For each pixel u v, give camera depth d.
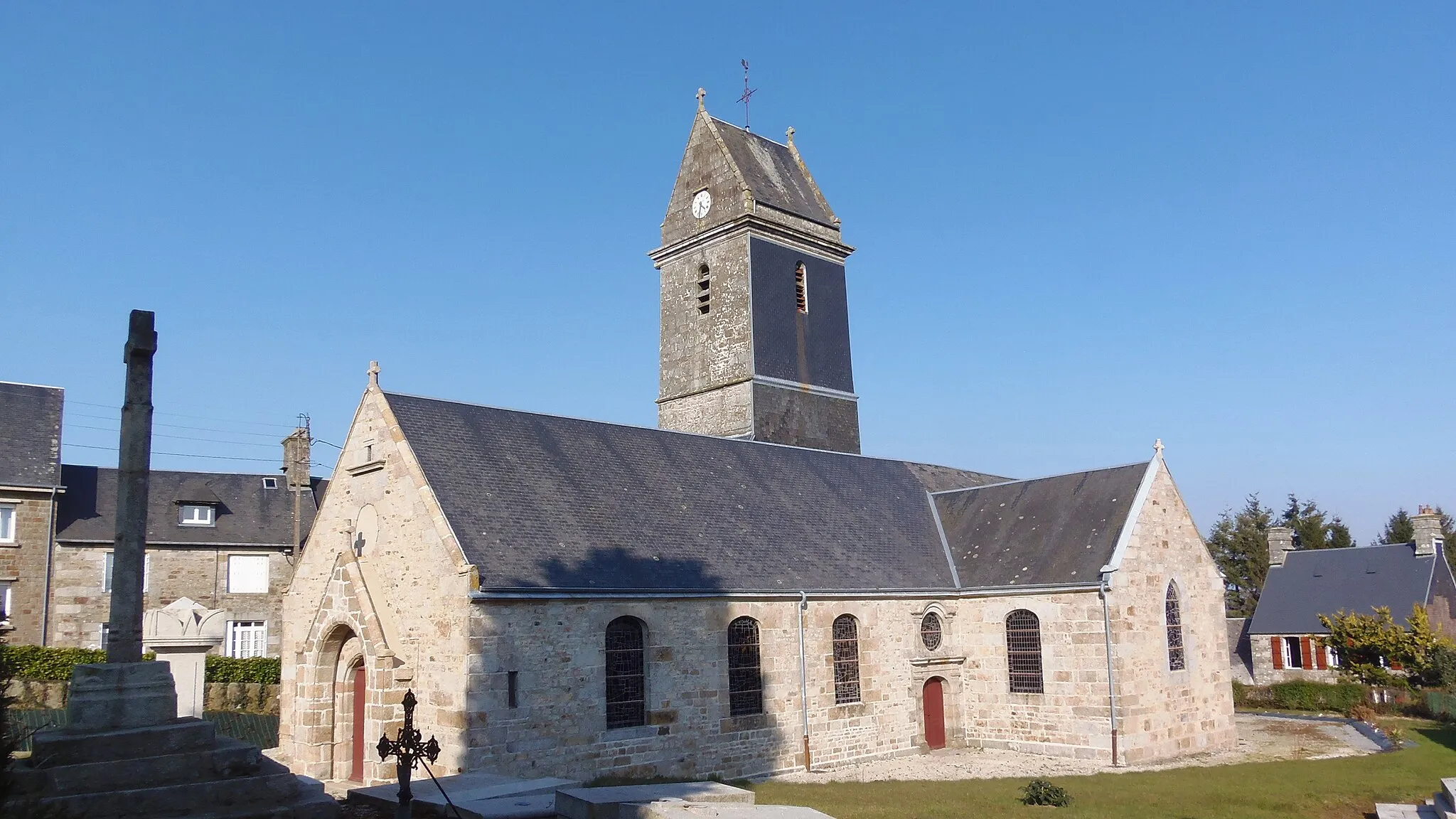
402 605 23.62
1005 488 35.19
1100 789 22.75
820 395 38.91
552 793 16.27
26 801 11.92
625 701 23.88
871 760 28.62
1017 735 29.97
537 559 23.28
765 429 36.62
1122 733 27.83
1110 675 28.03
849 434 39.84
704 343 38.50
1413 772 25.12
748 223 37.50
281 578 44.44
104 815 12.30
